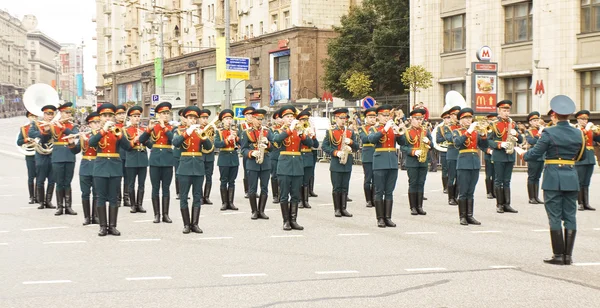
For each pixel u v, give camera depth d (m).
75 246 12.16
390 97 45.91
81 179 14.84
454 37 41.22
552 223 10.35
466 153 14.46
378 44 46.72
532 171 18.08
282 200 13.95
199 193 13.78
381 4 48.38
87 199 14.90
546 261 10.44
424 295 8.50
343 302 8.19
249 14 60.38
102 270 10.08
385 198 14.40
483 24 38.06
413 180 16.17
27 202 19.25
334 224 14.75
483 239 12.64
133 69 83.50
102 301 8.29
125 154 17.55
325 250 11.62
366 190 17.92
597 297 8.36
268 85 56.62
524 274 9.64
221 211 17.17
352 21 49.03
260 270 10.02
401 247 11.86
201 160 13.74
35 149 17.62
